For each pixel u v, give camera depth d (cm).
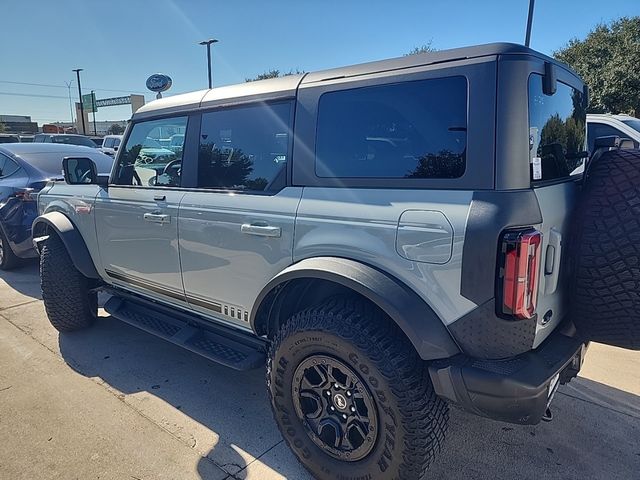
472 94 192
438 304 197
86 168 395
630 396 325
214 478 246
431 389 209
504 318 186
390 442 209
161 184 330
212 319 314
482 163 188
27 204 588
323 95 240
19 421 293
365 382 212
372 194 218
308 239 236
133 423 292
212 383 344
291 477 248
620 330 208
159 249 326
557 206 211
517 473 251
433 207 197
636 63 1712
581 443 276
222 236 280
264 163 266
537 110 205
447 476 249
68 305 412
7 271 640
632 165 212
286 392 245
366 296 205
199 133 302
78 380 346
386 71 219
